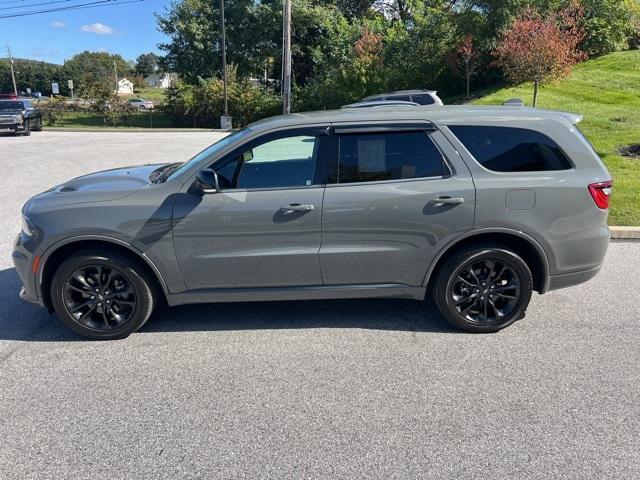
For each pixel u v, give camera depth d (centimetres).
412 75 2680
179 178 415
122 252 420
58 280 417
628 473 271
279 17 3547
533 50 1370
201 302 427
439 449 291
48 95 10731
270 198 405
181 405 336
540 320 457
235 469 277
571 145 419
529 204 410
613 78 1930
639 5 2433
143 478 272
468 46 2264
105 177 470
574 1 2189
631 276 556
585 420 315
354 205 405
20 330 452
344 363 387
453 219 409
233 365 387
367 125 413
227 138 453
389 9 3688
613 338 421
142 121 3612
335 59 3108
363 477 270
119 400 343
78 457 289
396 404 334
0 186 1112
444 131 414
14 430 313
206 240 409
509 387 352
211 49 3728
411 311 478
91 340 431
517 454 286
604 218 424
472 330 433
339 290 426
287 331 441
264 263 414
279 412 327
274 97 3516
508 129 418
